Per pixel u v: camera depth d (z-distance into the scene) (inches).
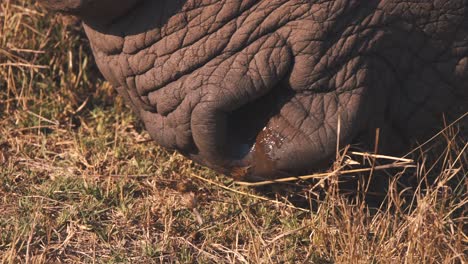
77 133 347.6
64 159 329.7
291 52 259.9
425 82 276.1
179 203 301.4
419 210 263.6
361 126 266.1
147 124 281.7
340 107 262.7
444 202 273.9
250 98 261.4
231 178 301.7
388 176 298.7
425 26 267.6
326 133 261.9
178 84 265.1
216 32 259.6
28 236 278.8
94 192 302.7
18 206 296.7
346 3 257.9
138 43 265.9
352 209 279.1
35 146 335.6
